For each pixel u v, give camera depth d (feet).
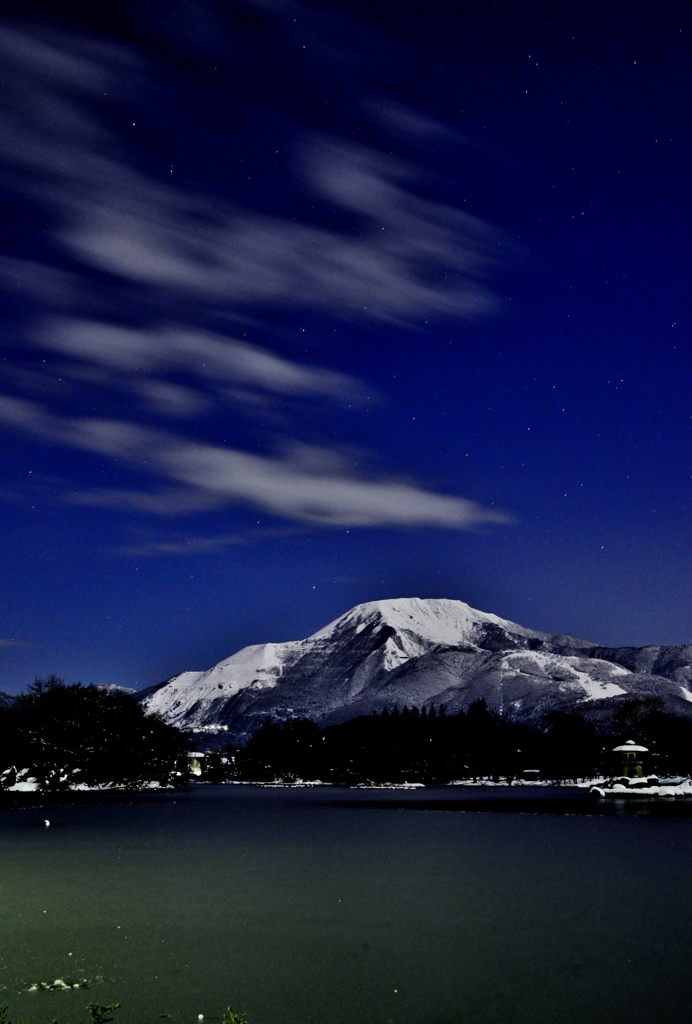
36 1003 88.33
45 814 366.22
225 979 96.68
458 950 109.40
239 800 517.55
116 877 171.94
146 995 90.89
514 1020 83.51
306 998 89.92
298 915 131.34
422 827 296.71
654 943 112.27
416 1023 82.89
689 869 181.37
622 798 517.55
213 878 171.01
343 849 223.92
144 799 511.40
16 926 123.85
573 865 188.55
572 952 107.86
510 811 386.73
